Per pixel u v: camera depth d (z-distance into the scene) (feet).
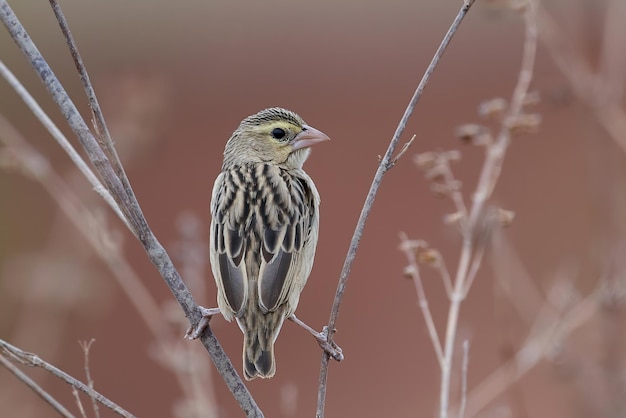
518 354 32.65
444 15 72.33
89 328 52.16
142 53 69.82
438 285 52.42
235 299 26.30
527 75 30.96
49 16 69.51
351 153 64.90
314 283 57.11
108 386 51.31
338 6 73.26
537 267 51.52
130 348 52.37
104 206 38.58
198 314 23.84
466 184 58.80
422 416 49.65
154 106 39.50
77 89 66.90
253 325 26.30
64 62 68.49
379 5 72.54
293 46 71.72
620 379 33.30
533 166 58.49
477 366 47.50
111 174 23.34
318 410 23.29
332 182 63.10
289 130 31.94
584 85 36.91
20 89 25.98
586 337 34.22
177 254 33.04
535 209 56.03
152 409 50.52
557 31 37.19
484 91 68.49
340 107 68.49
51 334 41.39
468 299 50.93
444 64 70.59
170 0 70.85
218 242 27.43
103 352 52.21
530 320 36.06
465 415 32.01
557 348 32.42
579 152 58.39
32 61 23.31
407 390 50.98
